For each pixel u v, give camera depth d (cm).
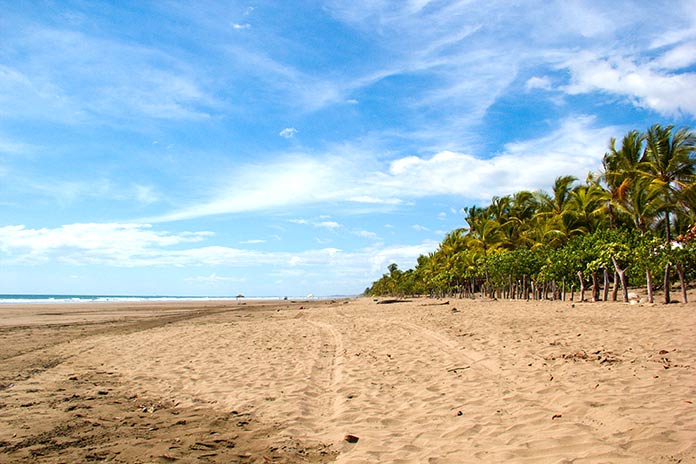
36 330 2122
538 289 3272
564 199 3662
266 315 3241
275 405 692
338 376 888
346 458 472
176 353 1254
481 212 5531
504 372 796
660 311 1545
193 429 588
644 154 2931
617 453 411
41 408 697
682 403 526
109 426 603
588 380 677
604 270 2452
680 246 1933
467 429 531
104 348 1408
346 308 3772
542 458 423
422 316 2050
